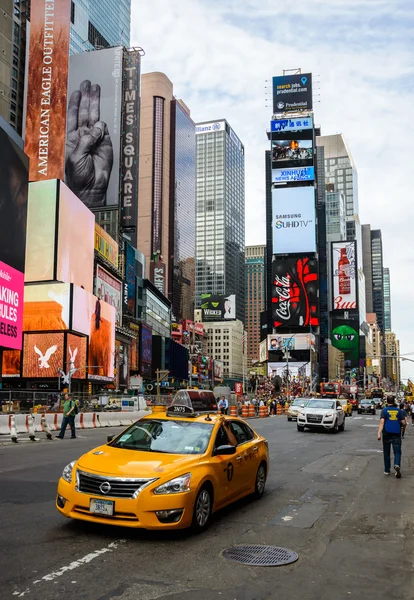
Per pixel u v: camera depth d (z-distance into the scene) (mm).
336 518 8766
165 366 136375
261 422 38688
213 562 6273
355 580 5844
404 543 7312
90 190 107312
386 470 13625
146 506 6746
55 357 65875
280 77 182875
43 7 87938
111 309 84062
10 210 51344
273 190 174500
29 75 86938
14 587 5336
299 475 13273
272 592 5441
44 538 6988
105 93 109812
